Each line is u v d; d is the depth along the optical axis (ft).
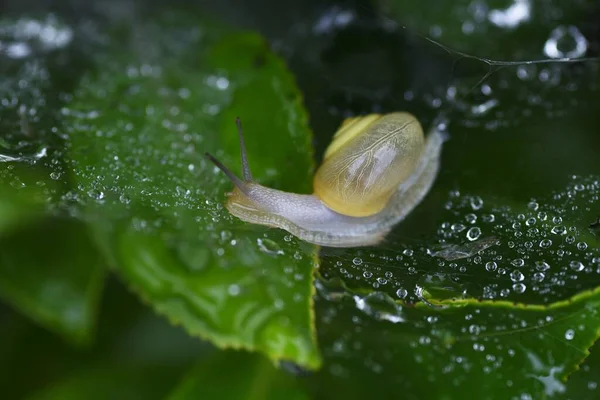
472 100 0.77
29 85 0.81
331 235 0.71
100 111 0.77
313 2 0.86
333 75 0.80
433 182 0.73
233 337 0.71
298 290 0.71
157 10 0.90
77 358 0.76
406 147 0.70
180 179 0.72
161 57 0.86
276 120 0.74
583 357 0.69
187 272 0.72
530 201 0.72
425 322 0.71
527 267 0.69
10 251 0.76
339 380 0.73
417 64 0.79
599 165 0.73
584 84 0.79
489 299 0.69
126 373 0.75
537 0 0.82
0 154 0.72
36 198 0.73
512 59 0.80
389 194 0.71
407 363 0.72
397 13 0.82
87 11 0.91
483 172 0.73
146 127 0.76
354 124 0.72
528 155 0.74
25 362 0.75
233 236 0.72
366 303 0.71
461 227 0.71
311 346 0.71
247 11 0.88
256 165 0.73
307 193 0.71
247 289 0.72
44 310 0.75
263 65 0.77
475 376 0.71
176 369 0.75
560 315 0.70
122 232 0.73
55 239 0.77
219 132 0.74
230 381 0.73
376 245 0.70
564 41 0.81
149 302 0.72
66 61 0.85
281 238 0.71
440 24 0.82
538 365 0.70
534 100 0.78
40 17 0.89
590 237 0.70
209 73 0.79
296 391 0.73
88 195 0.72
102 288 0.76
